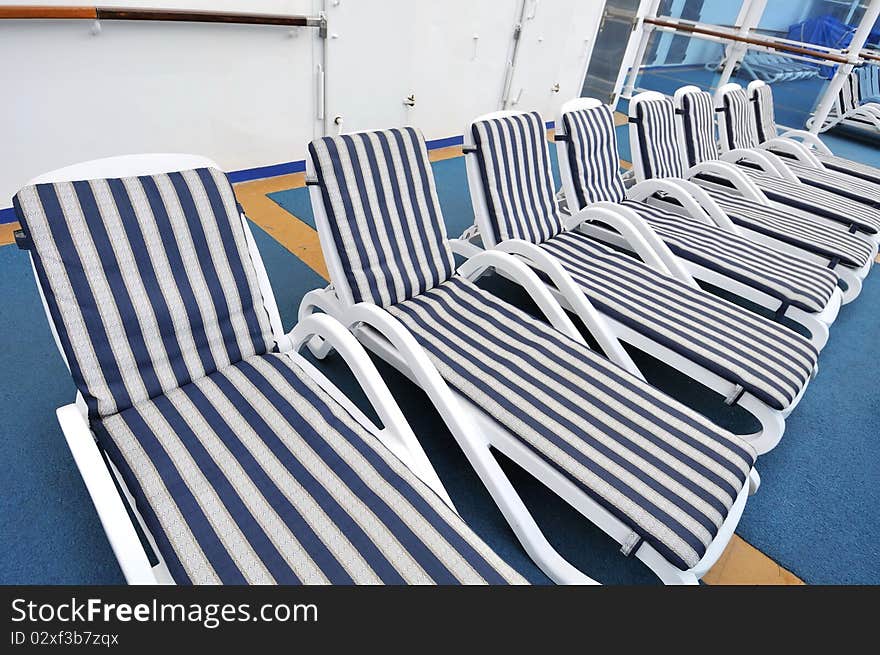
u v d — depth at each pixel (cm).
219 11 297
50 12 234
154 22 278
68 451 173
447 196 416
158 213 141
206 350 152
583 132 288
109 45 269
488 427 159
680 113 375
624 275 245
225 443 133
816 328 239
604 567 165
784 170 413
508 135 243
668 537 128
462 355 181
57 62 255
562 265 247
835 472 212
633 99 331
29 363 203
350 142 190
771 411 183
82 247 130
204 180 150
